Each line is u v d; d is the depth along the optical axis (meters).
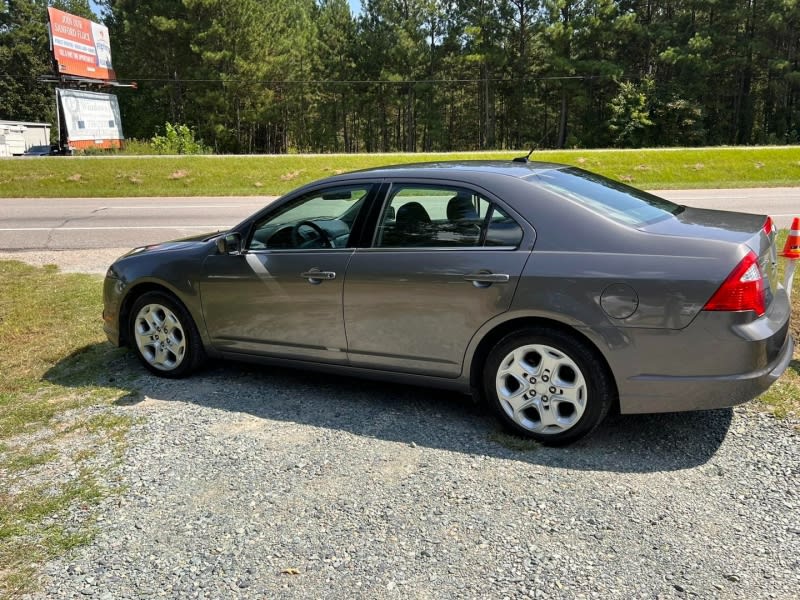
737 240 3.15
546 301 3.30
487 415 3.90
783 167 23.16
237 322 4.38
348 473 3.25
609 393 3.30
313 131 60.34
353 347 3.98
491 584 2.39
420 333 3.72
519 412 3.52
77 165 25.25
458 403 4.10
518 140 61.47
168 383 4.62
